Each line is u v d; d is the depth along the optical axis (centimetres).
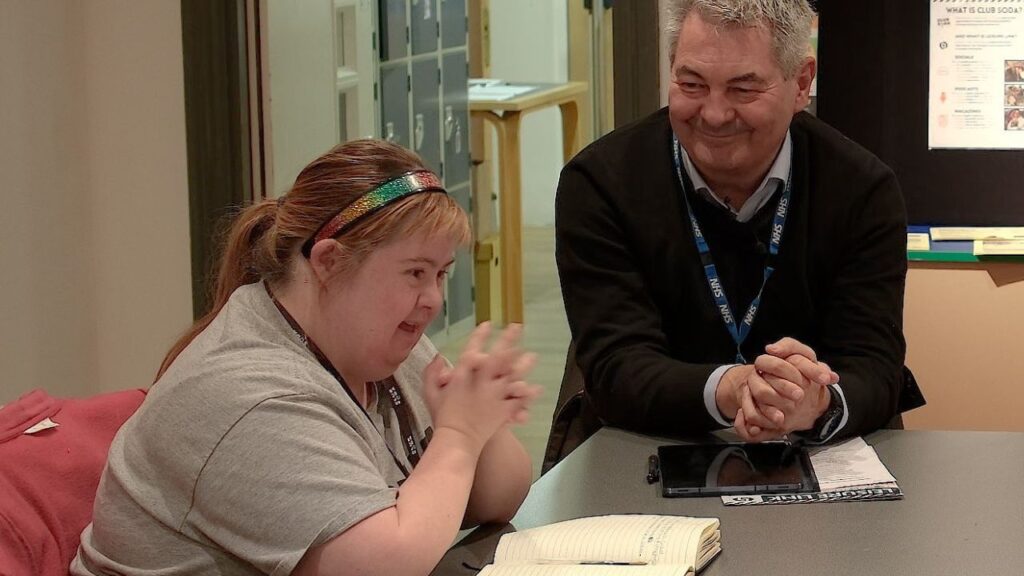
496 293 613
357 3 426
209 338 147
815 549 152
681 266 214
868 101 298
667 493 173
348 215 143
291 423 137
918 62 295
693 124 203
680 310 217
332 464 136
